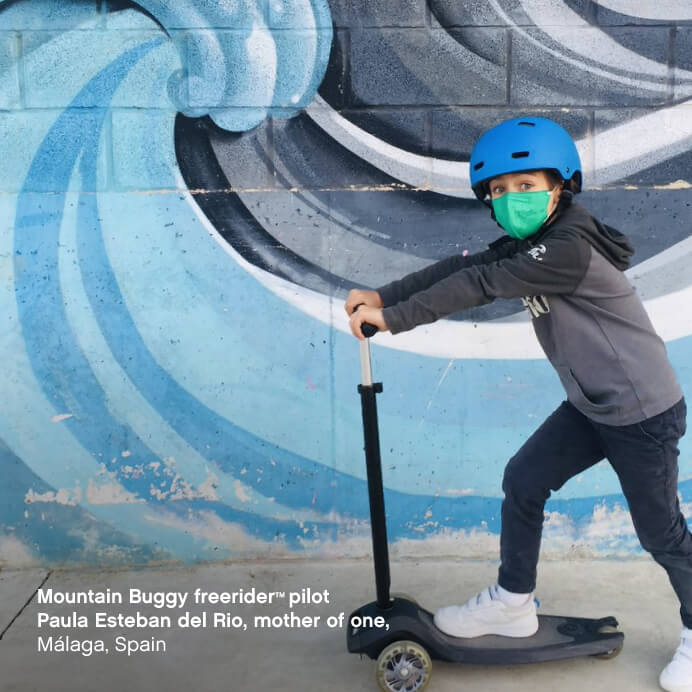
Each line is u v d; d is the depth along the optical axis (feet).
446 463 10.88
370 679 8.57
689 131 10.46
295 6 10.21
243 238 10.49
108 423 10.68
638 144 10.46
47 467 10.71
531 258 7.32
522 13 10.28
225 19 10.21
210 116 10.33
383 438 10.82
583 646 8.49
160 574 10.77
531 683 8.43
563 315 7.68
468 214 10.51
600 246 7.58
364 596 10.19
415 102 10.37
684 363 10.79
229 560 11.00
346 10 10.23
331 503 10.94
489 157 7.69
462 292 7.36
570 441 8.28
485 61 10.33
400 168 10.45
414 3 10.25
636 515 8.04
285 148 10.39
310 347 10.68
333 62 10.30
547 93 10.39
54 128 10.25
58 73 10.19
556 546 11.04
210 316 10.59
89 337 10.54
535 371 10.75
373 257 10.56
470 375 10.75
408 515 10.97
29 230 10.36
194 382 10.68
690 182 10.52
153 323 10.57
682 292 10.67
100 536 10.86
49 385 10.59
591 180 10.52
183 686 8.46
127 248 10.45
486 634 8.55
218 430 10.76
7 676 8.66
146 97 10.27
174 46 10.23
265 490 10.89
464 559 11.03
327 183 10.46
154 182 10.38
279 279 10.56
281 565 10.93
